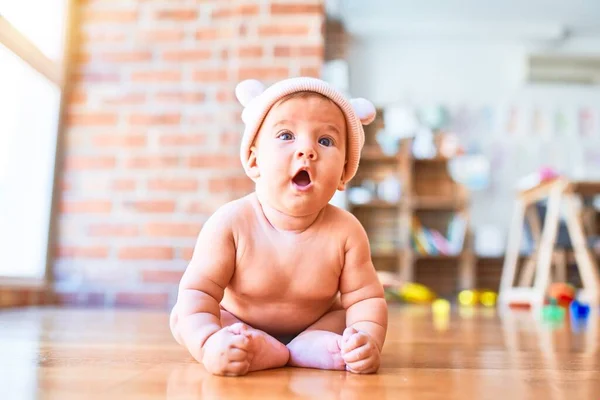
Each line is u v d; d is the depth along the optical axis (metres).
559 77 4.91
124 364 0.70
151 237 2.27
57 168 2.28
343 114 0.73
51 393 0.51
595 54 4.97
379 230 4.51
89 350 0.85
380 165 4.59
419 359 0.82
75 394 0.51
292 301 0.75
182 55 2.35
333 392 0.54
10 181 1.92
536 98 5.02
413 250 4.37
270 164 0.70
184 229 2.27
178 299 0.73
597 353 0.92
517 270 4.41
